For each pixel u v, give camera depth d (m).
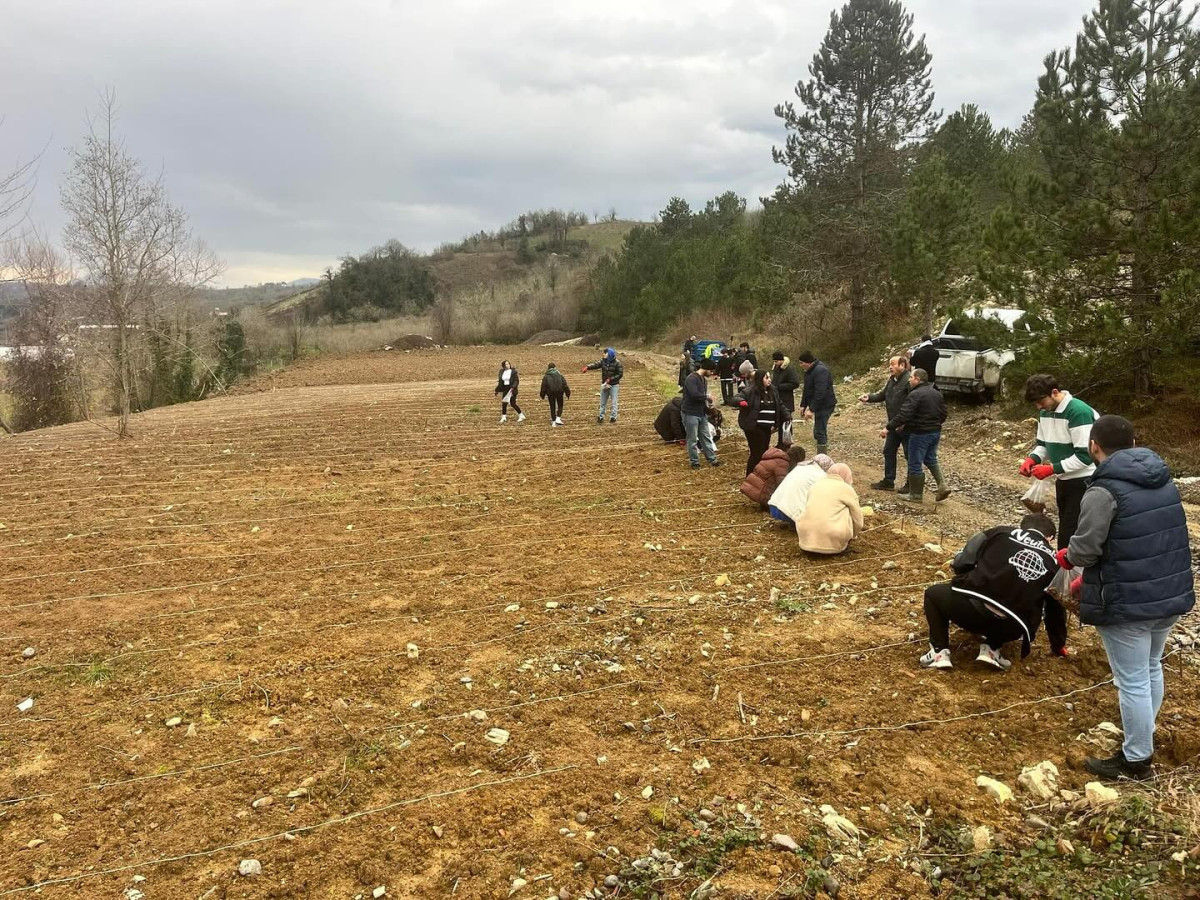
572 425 16.06
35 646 5.60
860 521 7.33
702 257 43.31
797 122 23.66
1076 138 10.83
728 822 3.53
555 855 3.36
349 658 5.32
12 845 3.51
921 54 22.62
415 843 3.45
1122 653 3.70
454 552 7.65
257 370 38.16
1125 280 10.87
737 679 4.89
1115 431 3.72
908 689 4.70
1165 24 10.41
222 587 6.77
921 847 3.39
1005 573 4.59
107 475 11.80
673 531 8.22
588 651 5.34
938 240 20.08
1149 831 3.38
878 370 20.73
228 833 3.54
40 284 24.28
